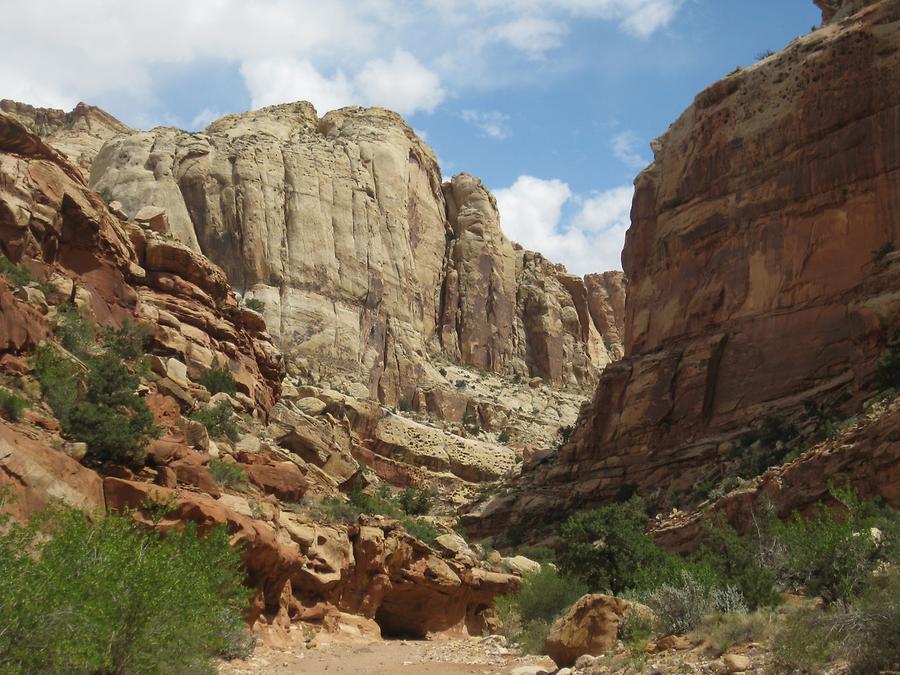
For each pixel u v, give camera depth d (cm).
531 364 14938
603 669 1808
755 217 6059
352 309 11812
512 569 3956
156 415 2916
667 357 6150
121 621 1498
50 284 3278
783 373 5491
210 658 1942
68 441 2238
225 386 3953
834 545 1912
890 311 4694
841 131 5684
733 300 6000
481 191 15562
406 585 3209
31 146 3559
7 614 1266
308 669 2122
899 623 1369
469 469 9500
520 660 2359
